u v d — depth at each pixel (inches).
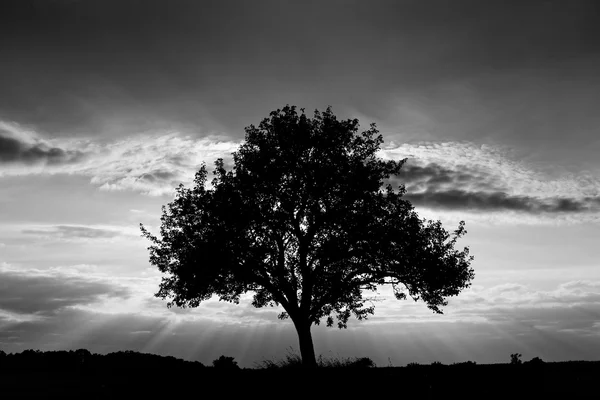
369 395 692.1
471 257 1256.8
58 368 958.4
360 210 1229.7
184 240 1219.2
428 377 772.6
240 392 716.7
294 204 1224.8
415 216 1261.1
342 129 1258.0
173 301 1255.5
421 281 1221.1
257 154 1263.5
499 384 740.7
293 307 1219.9
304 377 761.0
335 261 1238.9
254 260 1200.2
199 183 1266.0
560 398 659.4
